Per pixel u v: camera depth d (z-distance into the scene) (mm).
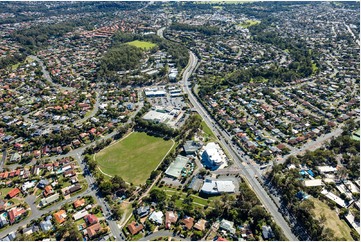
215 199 191250
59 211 183000
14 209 186750
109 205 189375
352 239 161125
